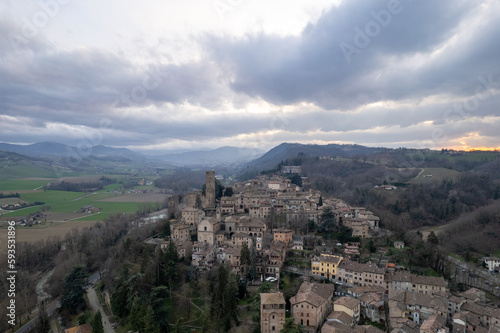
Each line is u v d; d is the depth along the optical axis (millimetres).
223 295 117438
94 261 186375
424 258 161625
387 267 153250
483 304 127250
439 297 127000
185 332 115562
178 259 158375
